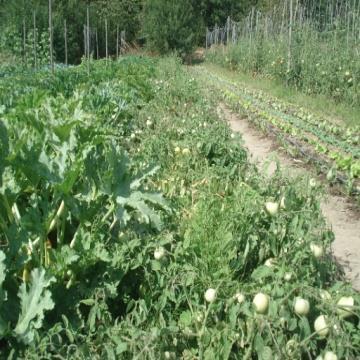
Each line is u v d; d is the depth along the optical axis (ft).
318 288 8.09
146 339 6.49
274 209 10.23
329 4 59.52
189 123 21.61
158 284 8.68
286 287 7.66
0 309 7.80
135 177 9.92
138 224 10.49
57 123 13.46
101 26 116.57
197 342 7.55
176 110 29.58
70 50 104.06
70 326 7.65
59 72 48.11
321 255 9.28
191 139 17.56
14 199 9.55
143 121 23.86
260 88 57.77
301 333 6.80
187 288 8.59
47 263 9.29
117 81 41.63
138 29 146.41
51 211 9.37
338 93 42.91
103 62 74.23
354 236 15.69
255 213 10.15
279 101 45.47
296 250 9.23
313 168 23.47
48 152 12.06
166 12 126.52
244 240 9.85
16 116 17.01
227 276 8.92
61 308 8.30
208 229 10.01
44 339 7.07
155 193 9.88
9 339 7.59
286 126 31.89
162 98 33.73
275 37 68.54
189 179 14.19
